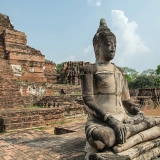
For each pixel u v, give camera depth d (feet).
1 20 83.35
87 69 16.24
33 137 25.18
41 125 39.04
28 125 36.88
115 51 16.58
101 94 16.22
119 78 16.62
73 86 88.22
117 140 13.20
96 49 17.04
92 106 15.12
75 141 22.41
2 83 48.37
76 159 16.65
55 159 16.85
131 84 182.70
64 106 48.44
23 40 75.92
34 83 61.67
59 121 42.91
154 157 14.69
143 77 180.86
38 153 18.56
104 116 14.33
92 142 13.07
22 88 58.65
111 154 12.74
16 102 46.75
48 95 64.95
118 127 13.29
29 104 56.08
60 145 20.98
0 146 21.17
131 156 12.81
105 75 15.94
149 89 97.71
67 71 109.91
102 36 16.20
